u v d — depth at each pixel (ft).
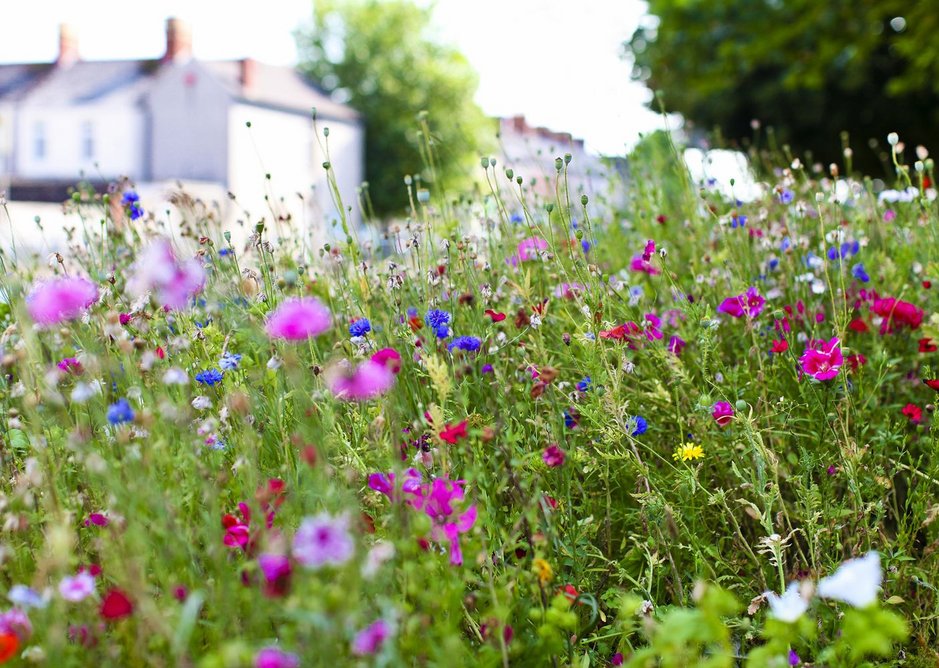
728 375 9.01
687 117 64.95
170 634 5.20
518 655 6.44
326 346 10.53
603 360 8.48
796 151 64.28
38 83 121.19
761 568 7.77
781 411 9.04
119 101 112.98
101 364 7.93
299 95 126.52
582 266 9.79
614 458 8.09
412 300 10.78
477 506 7.29
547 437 8.04
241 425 7.63
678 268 13.29
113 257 12.21
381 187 138.00
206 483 6.35
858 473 8.46
